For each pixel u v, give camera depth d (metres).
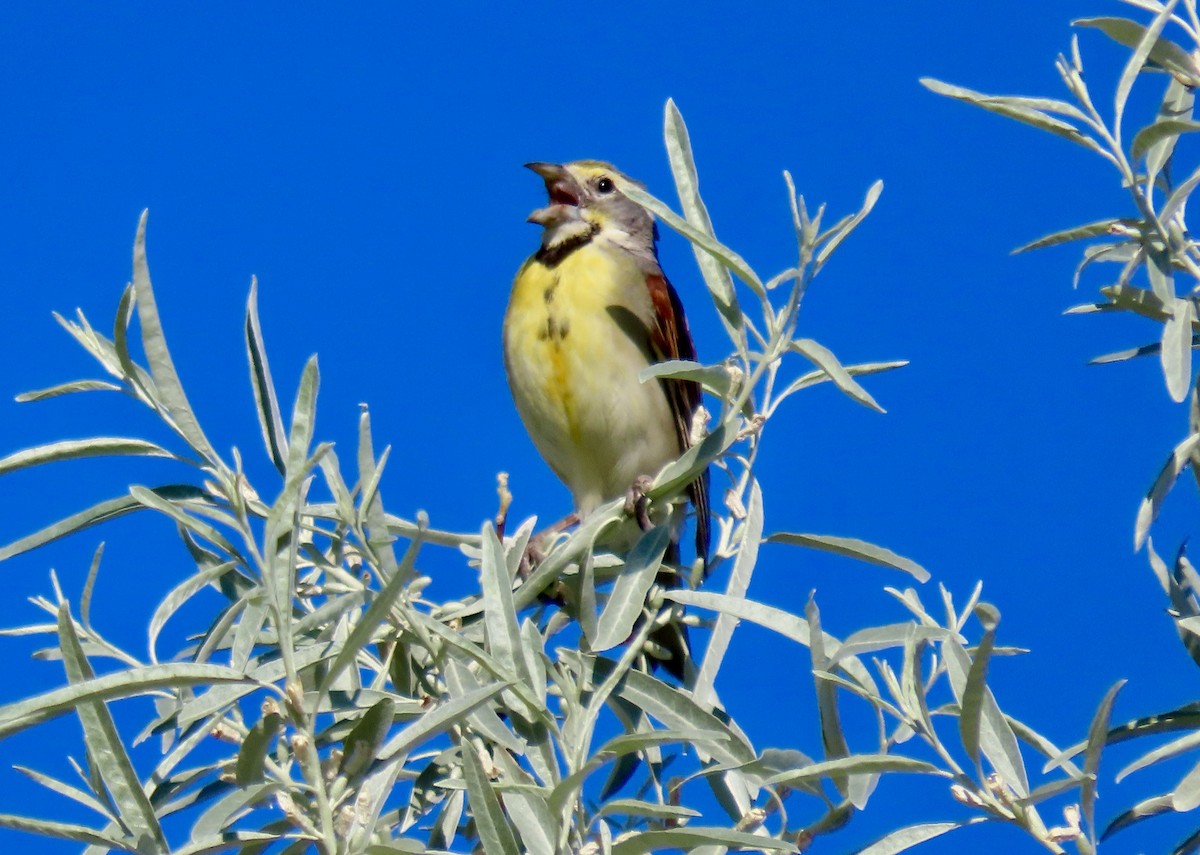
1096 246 8.53
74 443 7.28
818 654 7.46
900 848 6.96
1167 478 7.96
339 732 7.79
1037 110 8.14
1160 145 8.22
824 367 8.16
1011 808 6.80
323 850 6.50
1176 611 7.95
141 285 7.21
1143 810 7.34
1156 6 8.34
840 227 8.52
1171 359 7.67
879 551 8.34
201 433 7.25
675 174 9.23
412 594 8.16
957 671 7.25
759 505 8.66
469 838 8.63
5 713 5.84
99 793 6.68
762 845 6.70
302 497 7.54
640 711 8.23
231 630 8.34
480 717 7.48
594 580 9.35
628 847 6.80
